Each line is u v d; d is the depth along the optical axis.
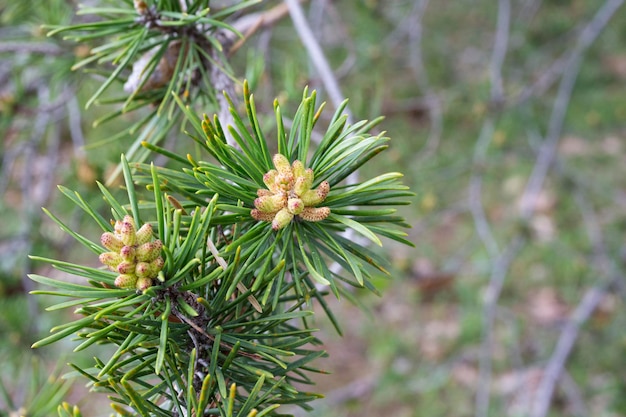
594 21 1.27
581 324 1.06
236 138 0.35
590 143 1.55
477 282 1.36
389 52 1.20
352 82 1.11
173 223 0.34
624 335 1.14
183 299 0.34
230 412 0.33
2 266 0.78
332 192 0.36
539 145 1.25
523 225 1.10
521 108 1.29
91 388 0.36
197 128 0.37
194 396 0.34
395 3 1.19
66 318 0.90
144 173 0.43
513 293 1.32
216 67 0.43
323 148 0.36
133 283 0.33
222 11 0.42
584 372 1.13
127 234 0.33
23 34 0.77
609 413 1.07
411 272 1.15
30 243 0.79
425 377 1.23
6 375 0.78
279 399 0.36
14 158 0.92
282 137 0.35
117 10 0.41
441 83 1.61
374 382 1.25
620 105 1.47
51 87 0.71
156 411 0.34
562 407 1.12
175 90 0.44
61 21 0.66
